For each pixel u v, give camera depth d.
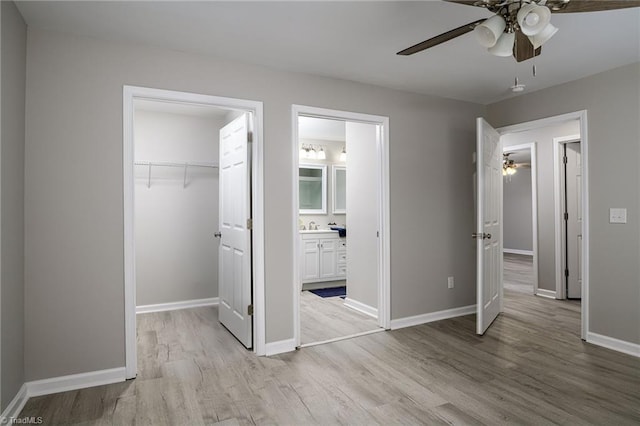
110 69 2.53
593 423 2.03
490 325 3.74
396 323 3.69
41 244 2.34
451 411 2.15
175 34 2.47
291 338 3.13
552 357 2.93
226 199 3.67
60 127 2.39
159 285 4.37
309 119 4.79
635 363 2.81
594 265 3.25
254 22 2.33
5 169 1.97
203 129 4.62
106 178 2.51
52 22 2.29
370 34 2.50
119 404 2.24
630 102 3.03
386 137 3.61
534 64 3.04
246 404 2.24
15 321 2.13
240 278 3.27
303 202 6.14
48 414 2.12
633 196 3.01
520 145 5.33
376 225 4.10
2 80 1.91
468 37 2.55
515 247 10.23
